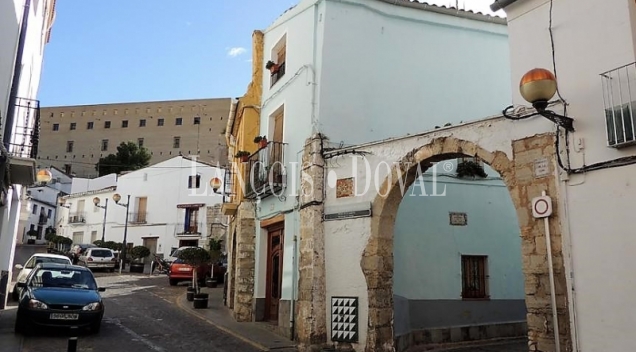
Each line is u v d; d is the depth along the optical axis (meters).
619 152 6.16
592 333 6.15
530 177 7.17
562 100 6.89
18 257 33.72
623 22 6.43
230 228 16.88
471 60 12.90
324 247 10.23
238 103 15.80
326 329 9.84
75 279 11.43
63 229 47.31
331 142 10.90
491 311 12.02
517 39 7.80
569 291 6.44
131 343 9.80
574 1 7.04
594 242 6.27
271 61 13.86
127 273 30.69
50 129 81.06
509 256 12.57
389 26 12.25
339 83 11.34
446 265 11.79
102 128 79.94
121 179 42.97
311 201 10.40
